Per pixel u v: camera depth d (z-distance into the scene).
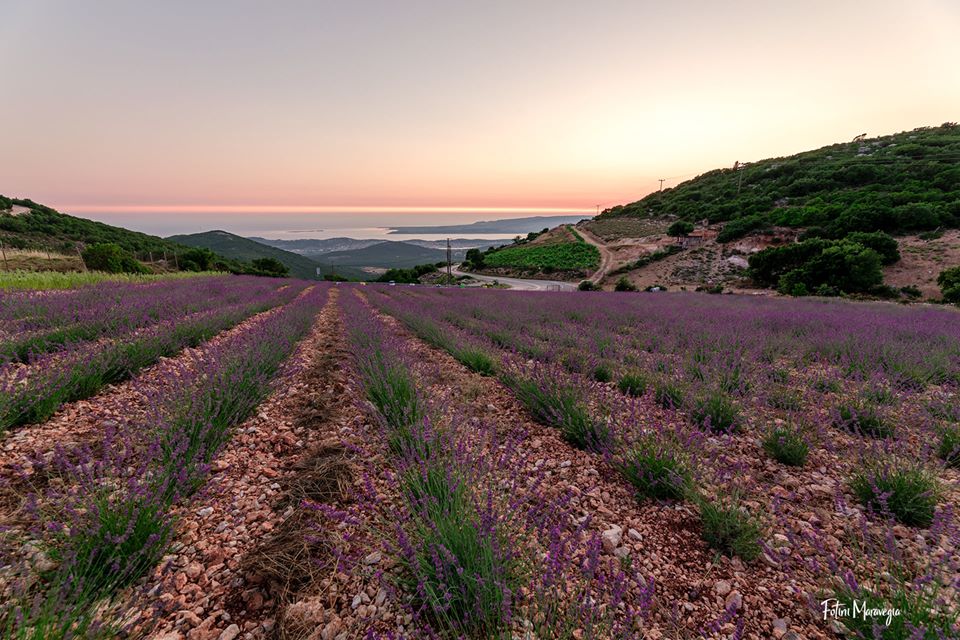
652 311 12.96
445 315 12.25
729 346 6.56
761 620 1.84
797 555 2.25
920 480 2.60
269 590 2.02
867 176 67.00
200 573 2.11
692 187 113.38
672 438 3.26
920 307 17.14
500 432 3.95
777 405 4.48
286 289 23.42
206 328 7.82
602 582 1.89
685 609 1.90
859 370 5.36
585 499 2.85
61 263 28.44
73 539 1.96
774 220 54.50
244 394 4.17
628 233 82.88
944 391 4.83
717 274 47.62
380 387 4.41
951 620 1.59
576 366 5.75
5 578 1.85
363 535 2.39
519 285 56.47
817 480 3.07
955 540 2.07
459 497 2.27
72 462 2.97
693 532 2.52
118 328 6.88
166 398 3.54
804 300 21.38
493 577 1.76
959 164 60.12
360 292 26.33
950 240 36.78
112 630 1.63
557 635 1.70
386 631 1.77
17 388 3.62
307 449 3.60
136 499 2.24
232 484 2.99
